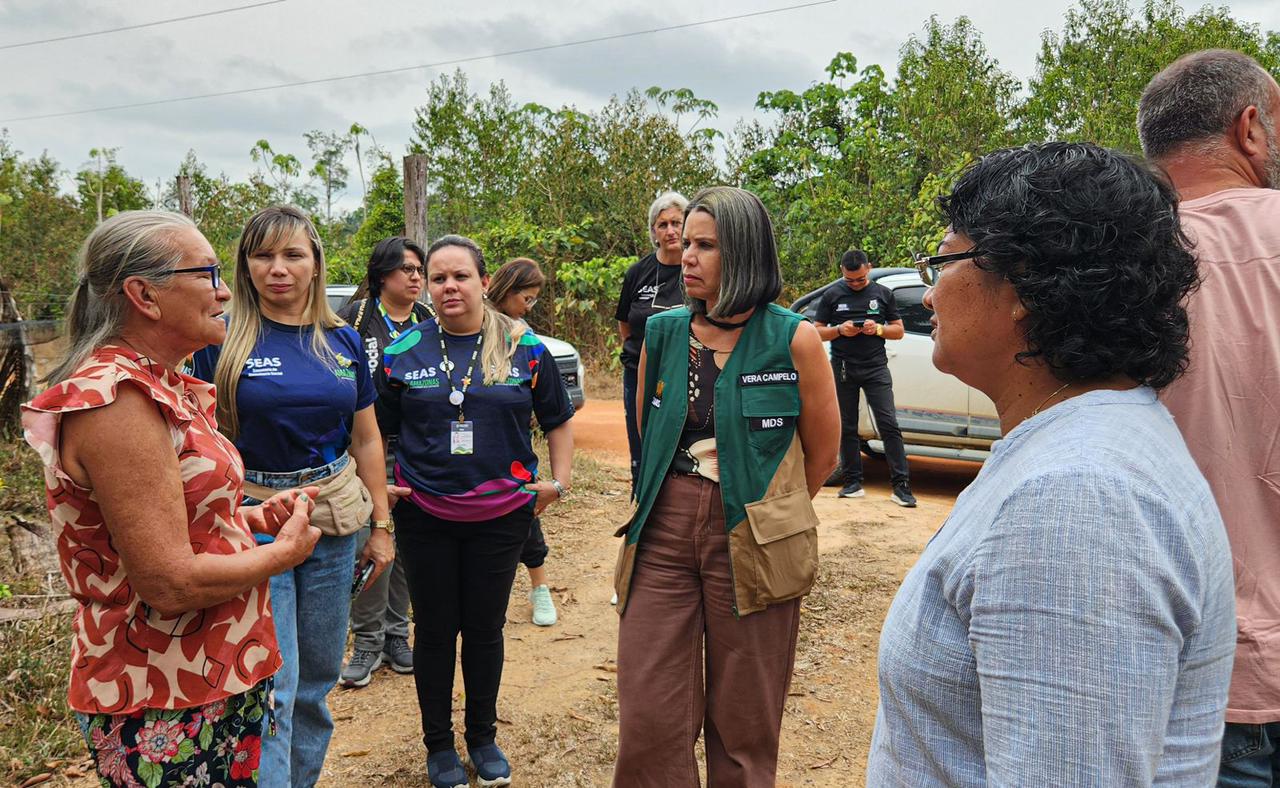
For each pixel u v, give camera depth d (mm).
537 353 3145
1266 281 1509
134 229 1777
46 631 3955
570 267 13859
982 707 930
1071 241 1000
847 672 3939
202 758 1851
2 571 4699
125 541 1672
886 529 5914
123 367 1705
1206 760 946
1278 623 1472
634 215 15547
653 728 2379
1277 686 1466
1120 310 1000
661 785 2398
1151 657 841
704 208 2379
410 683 3861
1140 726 833
